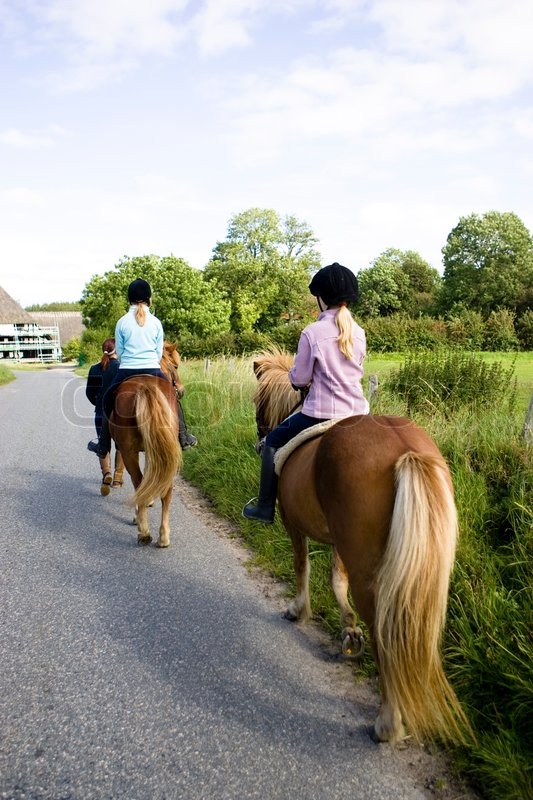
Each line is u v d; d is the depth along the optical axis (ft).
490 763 7.98
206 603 13.50
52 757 8.51
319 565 14.52
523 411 20.84
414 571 6.97
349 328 10.15
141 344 17.42
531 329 90.02
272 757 8.48
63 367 193.47
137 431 15.85
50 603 13.46
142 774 8.17
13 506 21.02
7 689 10.14
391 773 8.17
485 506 13.96
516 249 169.78
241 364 41.75
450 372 25.71
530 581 11.24
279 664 10.98
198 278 158.20
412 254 254.06
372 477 7.76
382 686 8.59
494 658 9.70
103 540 17.70
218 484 22.33
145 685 10.27
